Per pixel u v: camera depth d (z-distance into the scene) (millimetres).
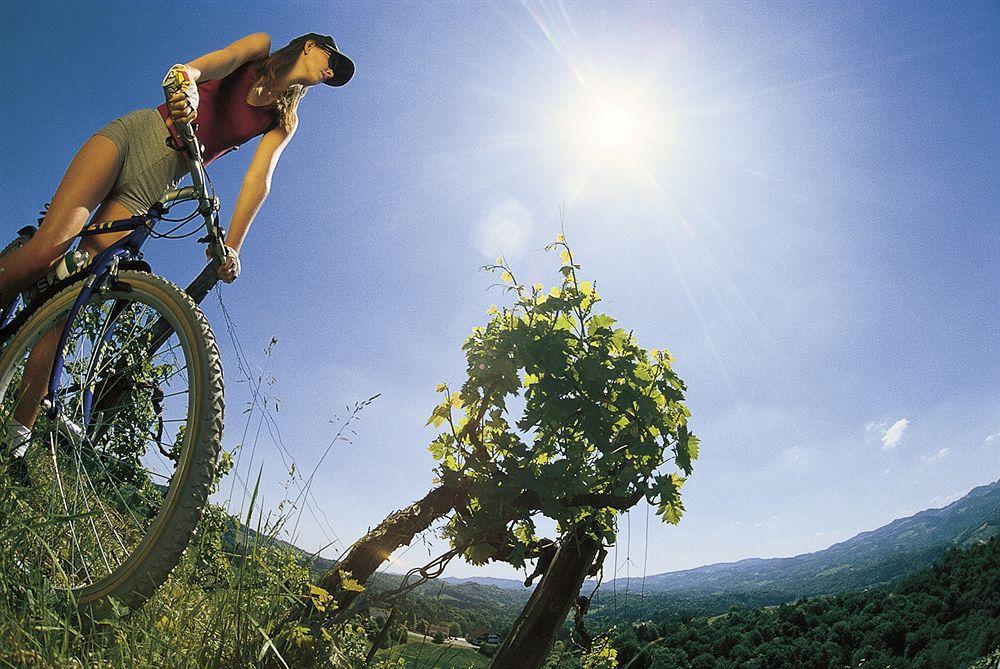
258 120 2781
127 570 1656
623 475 2576
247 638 1784
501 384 2723
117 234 2344
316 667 1877
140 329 2371
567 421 2658
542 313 2893
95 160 2254
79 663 1445
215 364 1862
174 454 2207
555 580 2373
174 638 1714
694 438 2873
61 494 1874
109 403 2238
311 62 2807
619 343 2932
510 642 2295
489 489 2508
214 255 2428
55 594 1649
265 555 2090
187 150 2221
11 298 2152
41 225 2176
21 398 2025
